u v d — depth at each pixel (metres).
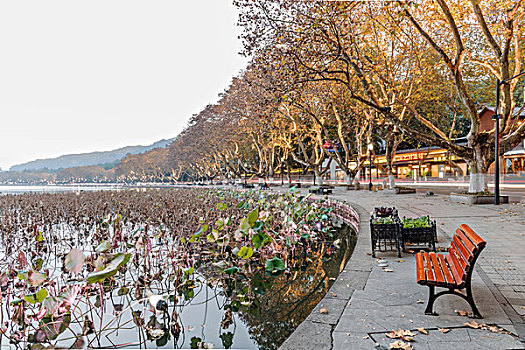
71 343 4.72
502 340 3.29
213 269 8.45
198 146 61.00
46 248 10.80
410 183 44.00
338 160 32.16
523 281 5.05
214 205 16.64
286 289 6.77
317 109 30.36
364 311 4.12
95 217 17.11
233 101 37.19
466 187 32.38
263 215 9.15
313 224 12.66
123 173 153.38
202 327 5.13
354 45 15.38
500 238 8.22
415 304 4.31
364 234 9.21
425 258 4.83
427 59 20.20
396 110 21.67
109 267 4.12
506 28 13.27
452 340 3.32
